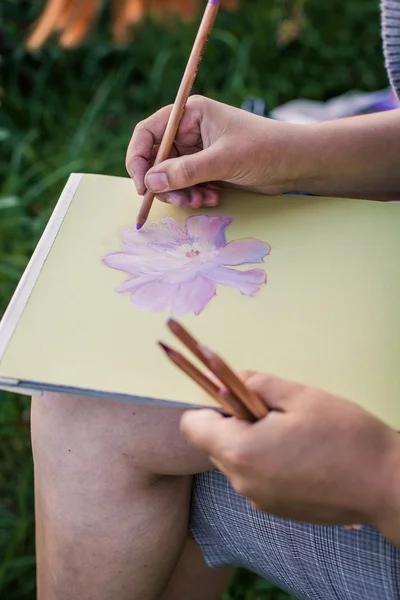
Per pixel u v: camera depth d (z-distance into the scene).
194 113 0.91
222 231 0.85
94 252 0.81
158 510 0.80
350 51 2.17
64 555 0.82
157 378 0.67
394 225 0.85
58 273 0.78
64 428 0.77
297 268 0.80
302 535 0.77
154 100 2.08
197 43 0.83
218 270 0.79
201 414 0.63
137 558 0.81
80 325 0.72
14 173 1.80
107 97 2.07
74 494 0.79
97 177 0.92
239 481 0.63
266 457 0.60
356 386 0.68
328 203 0.89
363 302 0.76
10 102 2.04
